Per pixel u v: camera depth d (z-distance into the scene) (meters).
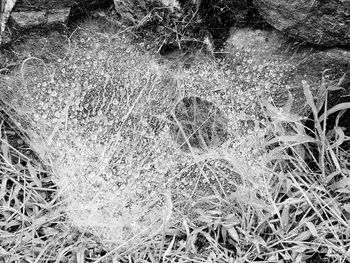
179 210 1.56
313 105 1.54
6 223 1.52
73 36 1.68
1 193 1.54
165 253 1.46
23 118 1.66
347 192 1.54
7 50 1.65
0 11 1.59
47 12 1.61
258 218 1.53
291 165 1.63
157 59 1.68
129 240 1.44
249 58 1.63
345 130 1.69
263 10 1.52
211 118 1.70
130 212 1.54
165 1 1.54
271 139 1.61
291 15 1.47
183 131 1.59
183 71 1.69
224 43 1.65
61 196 1.57
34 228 1.50
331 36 1.48
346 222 1.53
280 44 1.59
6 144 1.62
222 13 1.60
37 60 1.67
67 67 1.68
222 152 1.61
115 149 1.61
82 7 1.64
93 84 1.67
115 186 1.57
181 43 1.64
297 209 1.54
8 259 1.46
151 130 1.64
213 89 1.68
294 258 1.48
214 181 1.62
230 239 1.52
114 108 1.65
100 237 1.50
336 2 1.40
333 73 1.56
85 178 1.56
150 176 1.59
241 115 1.66
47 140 1.61
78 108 1.64
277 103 1.66
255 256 1.49
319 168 1.63
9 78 1.67
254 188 1.56
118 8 1.60
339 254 1.48
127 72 1.68
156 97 1.67
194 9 1.56
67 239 1.50
